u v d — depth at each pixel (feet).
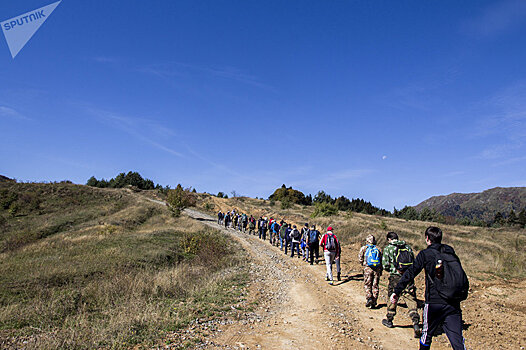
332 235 35.24
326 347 16.80
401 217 200.64
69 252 55.42
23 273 39.65
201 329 19.12
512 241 92.53
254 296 28.91
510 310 27.50
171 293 29.96
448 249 12.62
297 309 25.05
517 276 49.49
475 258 61.00
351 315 23.17
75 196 163.53
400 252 20.61
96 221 115.55
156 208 141.08
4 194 143.74
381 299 27.84
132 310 22.30
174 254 58.95
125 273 41.37
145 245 62.03
